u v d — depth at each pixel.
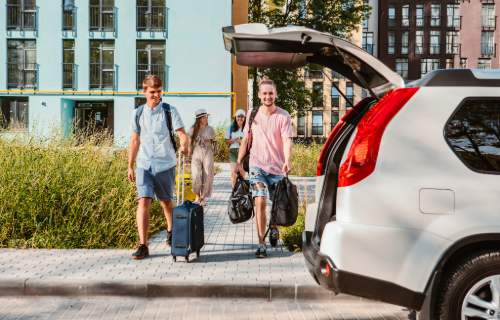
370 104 3.64
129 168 5.21
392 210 2.77
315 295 3.99
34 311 3.75
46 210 5.79
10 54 25.25
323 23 32.09
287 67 3.83
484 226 2.68
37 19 25.03
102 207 5.96
